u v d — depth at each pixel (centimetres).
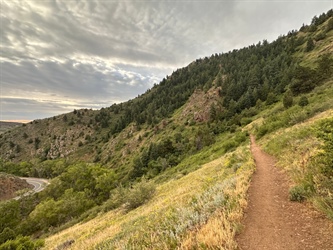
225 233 507
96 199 5372
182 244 516
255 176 1169
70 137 19212
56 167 11444
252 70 11781
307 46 11012
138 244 664
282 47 14388
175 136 9038
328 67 6169
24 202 5809
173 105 14150
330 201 594
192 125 10162
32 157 17888
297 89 6209
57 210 4094
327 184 670
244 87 10669
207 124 8925
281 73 9819
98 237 1266
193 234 571
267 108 7250
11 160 17750
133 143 12156
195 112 11006
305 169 919
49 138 19912
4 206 4616
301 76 6228
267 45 16150
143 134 12506
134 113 16775
